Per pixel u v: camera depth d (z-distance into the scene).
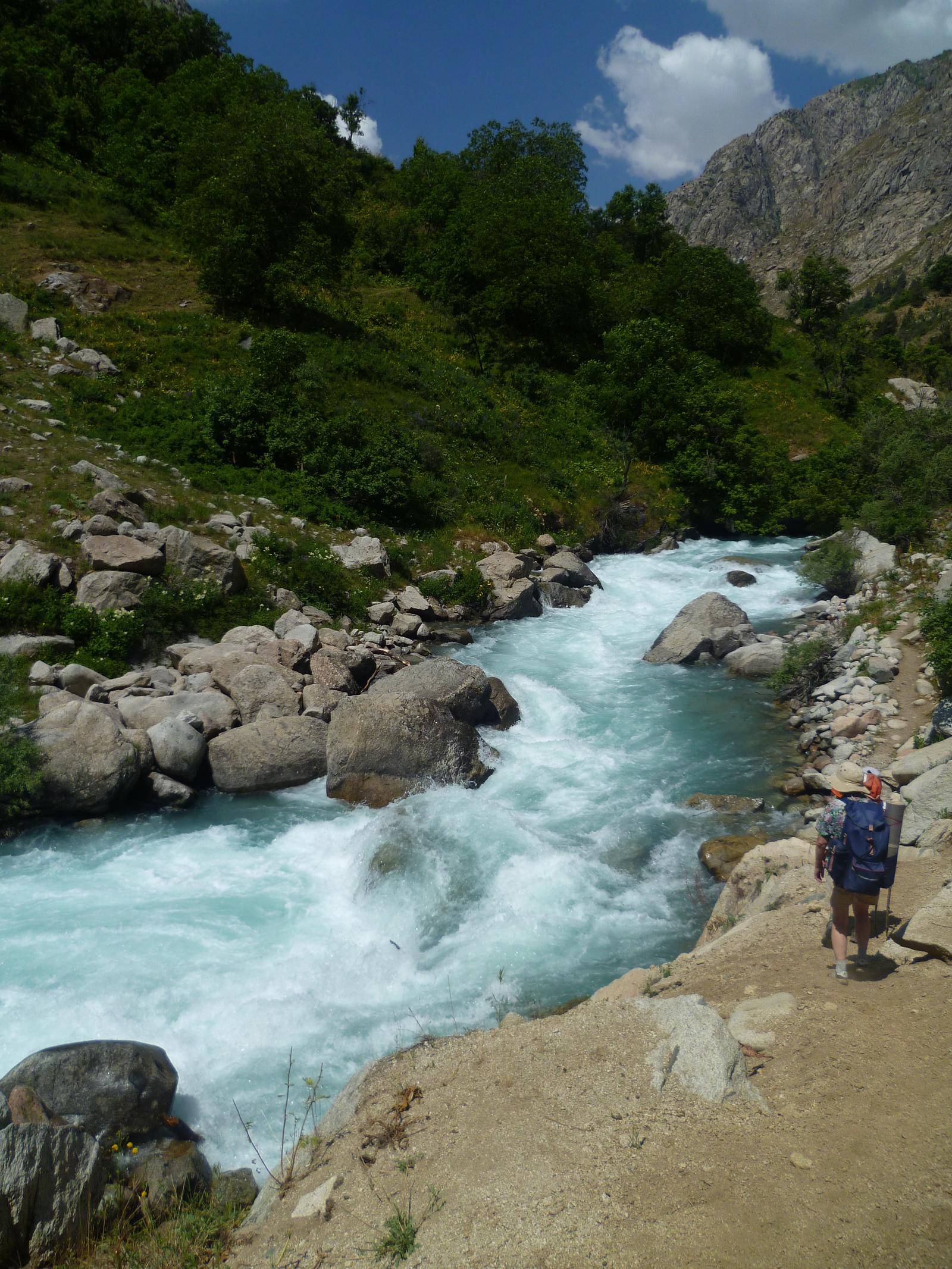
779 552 27.95
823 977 5.57
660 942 8.43
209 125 37.31
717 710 14.70
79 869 9.82
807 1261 3.42
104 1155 5.49
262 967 7.96
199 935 8.49
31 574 14.52
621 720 14.34
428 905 9.01
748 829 10.52
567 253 44.50
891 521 21.58
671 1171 4.04
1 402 21.16
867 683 13.45
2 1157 4.40
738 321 47.00
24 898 9.13
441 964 8.20
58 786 10.60
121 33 50.81
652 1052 4.92
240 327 30.80
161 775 11.48
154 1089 5.99
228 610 16.14
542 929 8.70
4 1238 4.31
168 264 34.53
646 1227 3.73
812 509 29.69
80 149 41.50
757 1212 3.70
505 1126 4.61
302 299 33.72
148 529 16.53
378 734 11.77
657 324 37.59
